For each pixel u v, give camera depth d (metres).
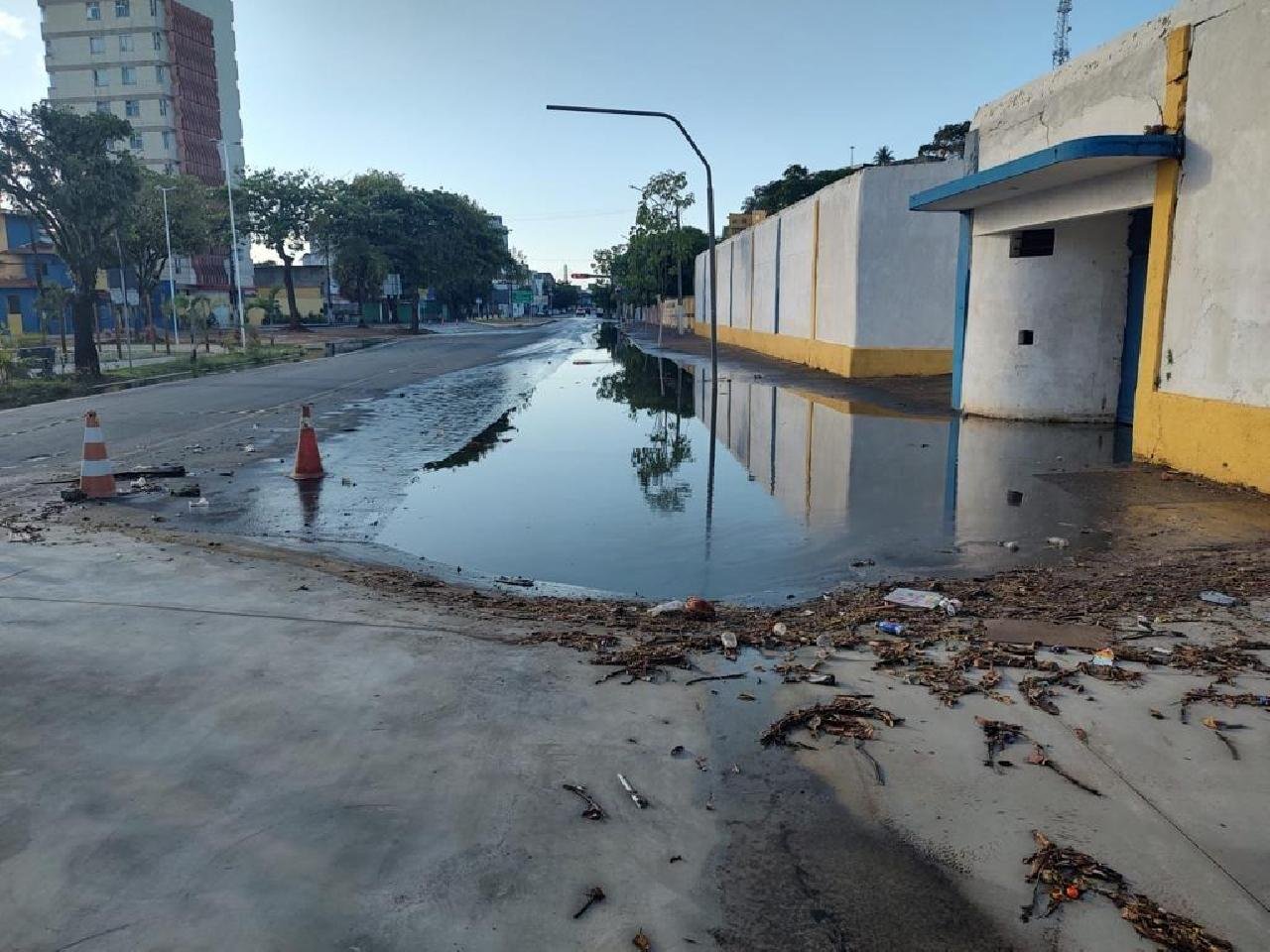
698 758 3.54
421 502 9.27
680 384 23.05
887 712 3.93
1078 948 2.47
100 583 5.84
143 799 3.19
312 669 4.38
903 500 8.98
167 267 60.94
